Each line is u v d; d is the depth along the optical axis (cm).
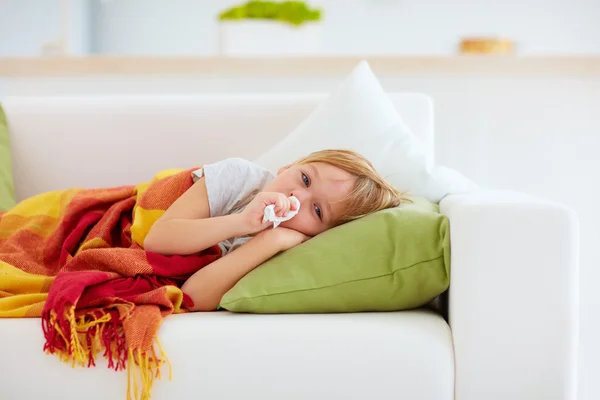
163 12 448
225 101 205
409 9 432
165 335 119
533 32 424
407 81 262
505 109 260
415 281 130
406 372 118
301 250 135
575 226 119
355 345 118
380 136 180
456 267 123
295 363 118
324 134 181
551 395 119
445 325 126
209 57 262
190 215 150
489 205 121
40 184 204
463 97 261
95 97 209
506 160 262
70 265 140
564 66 256
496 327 120
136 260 137
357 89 187
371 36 436
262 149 202
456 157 264
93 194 175
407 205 149
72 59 261
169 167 203
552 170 261
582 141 258
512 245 120
